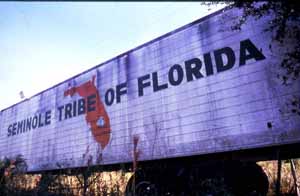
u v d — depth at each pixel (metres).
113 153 7.39
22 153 10.68
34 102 10.92
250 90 5.49
